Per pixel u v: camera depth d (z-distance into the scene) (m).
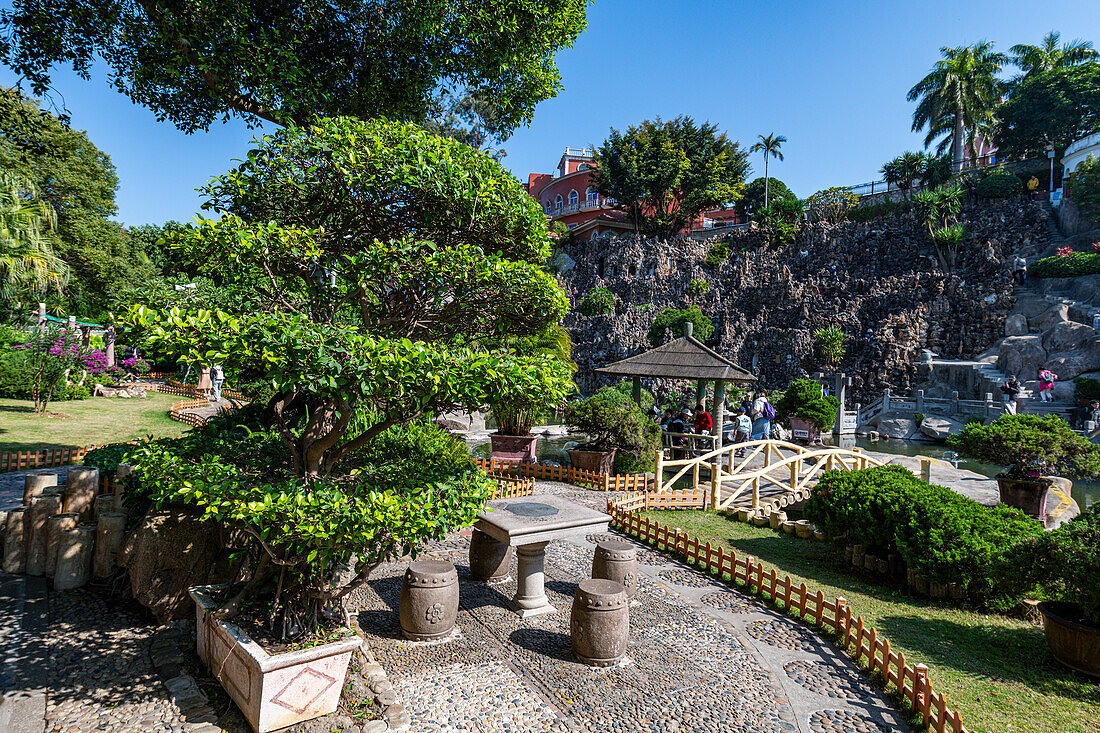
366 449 6.92
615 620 6.02
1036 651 6.86
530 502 8.20
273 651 4.80
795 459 13.87
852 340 43.31
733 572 8.84
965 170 53.06
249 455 5.77
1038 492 12.34
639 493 13.54
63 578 7.16
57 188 34.06
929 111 56.25
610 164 60.16
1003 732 5.18
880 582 9.01
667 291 55.72
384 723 4.77
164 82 9.05
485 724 4.95
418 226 5.70
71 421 19.69
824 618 7.23
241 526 5.12
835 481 10.00
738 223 70.62
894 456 19.80
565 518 7.46
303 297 5.81
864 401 40.06
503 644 6.42
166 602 6.38
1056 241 44.00
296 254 5.01
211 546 6.64
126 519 7.68
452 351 4.97
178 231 4.95
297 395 6.53
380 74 9.98
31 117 12.50
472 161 5.58
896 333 41.66
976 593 8.11
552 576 8.65
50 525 7.61
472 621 6.97
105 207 39.78
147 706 4.93
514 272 5.27
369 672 5.50
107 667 5.54
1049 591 6.83
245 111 9.21
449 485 5.35
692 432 18.92
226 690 5.09
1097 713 5.52
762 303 50.81
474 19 9.52
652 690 5.62
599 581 6.43
